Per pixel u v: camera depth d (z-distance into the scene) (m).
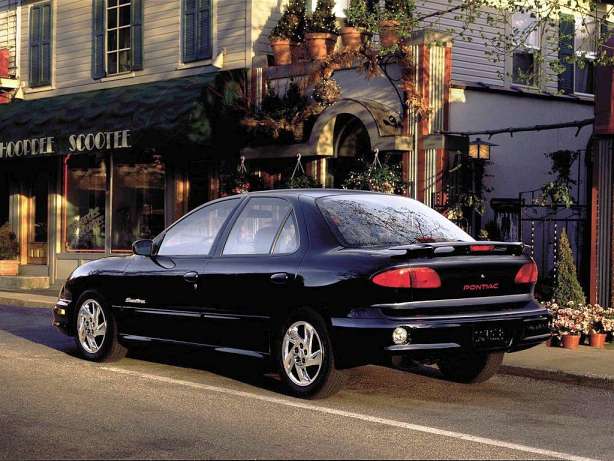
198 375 9.80
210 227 9.55
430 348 7.90
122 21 22.05
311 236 8.53
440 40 16.14
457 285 8.13
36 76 24.05
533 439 7.02
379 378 9.75
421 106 15.92
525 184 18.08
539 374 10.05
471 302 8.23
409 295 7.90
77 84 23.09
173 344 9.67
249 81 19.14
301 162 18.06
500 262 8.44
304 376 8.38
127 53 21.91
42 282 22.94
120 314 10.26
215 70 19.88
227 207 9.49
